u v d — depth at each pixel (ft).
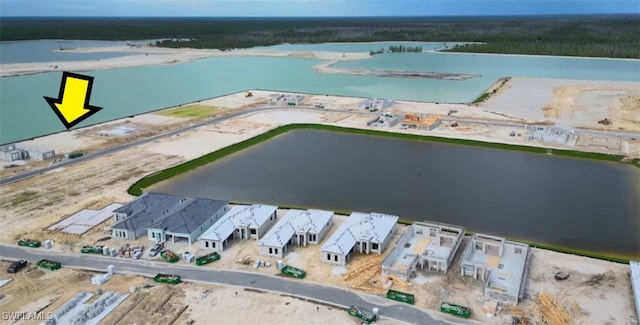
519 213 273.95
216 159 378.12
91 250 229.04
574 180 326.44
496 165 358.64
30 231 252.01
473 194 303.27
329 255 218.59
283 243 225.76
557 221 263.29
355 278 206.80
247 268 216.54
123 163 364.79
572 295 193.06
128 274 211.61
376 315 179.42
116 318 180.55
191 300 192.54
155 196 278.87
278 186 320.70
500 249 219.41
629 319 177.78
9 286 202.39
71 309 185.26
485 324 175.63
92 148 401.70
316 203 291.17
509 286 196.13
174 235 238.07
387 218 250.78
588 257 222.28
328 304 189.06
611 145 398.83
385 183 324.60
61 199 294.87
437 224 241.35
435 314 181.88
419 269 213.87
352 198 298.56
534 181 325.01
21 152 370.73
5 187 313.53
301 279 206.90
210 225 253.65
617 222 261.85
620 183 319.88
